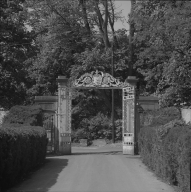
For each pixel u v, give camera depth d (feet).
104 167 46.32
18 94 99.76
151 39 73.97
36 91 108.17
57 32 104.17
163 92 85.15
